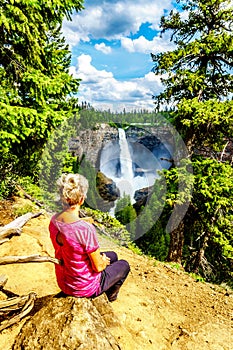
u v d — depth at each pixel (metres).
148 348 3.25
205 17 13.60
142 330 3.54
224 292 6.48
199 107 12.27
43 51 7.10
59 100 7.96
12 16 5.84
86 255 2.68
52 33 9.35
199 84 13.05
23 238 5.13
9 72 6.73
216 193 11.91
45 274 4.13
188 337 3.75
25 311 3.03
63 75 7.63
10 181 7.95
